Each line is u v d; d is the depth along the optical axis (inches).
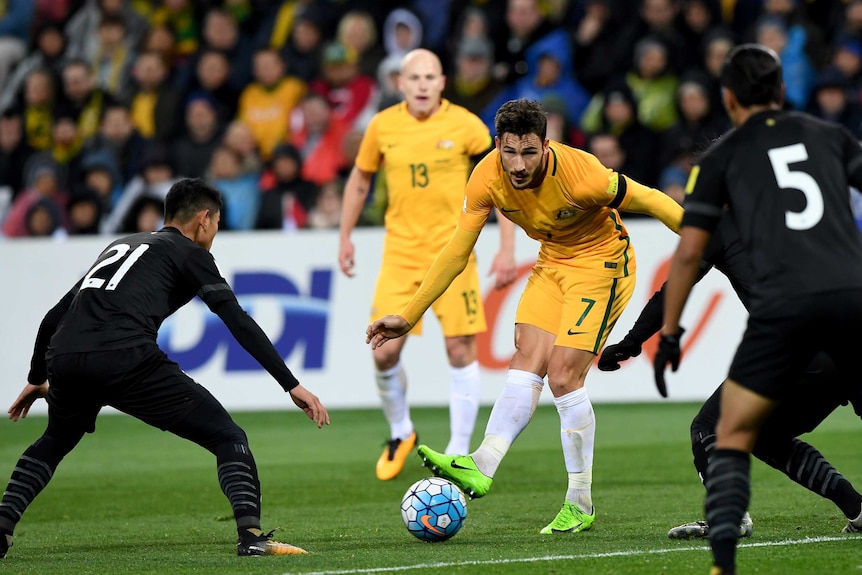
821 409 703.1
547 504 964.0
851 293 537.6
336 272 1660.9
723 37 1768.0
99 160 2026.3
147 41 2193.7
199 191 765.9
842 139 578.2
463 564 651.5
